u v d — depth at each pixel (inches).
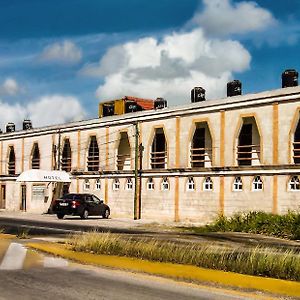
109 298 331.9
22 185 2117.4
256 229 1040.8
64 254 539.2
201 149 1454.2
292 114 1240.2
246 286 371.9
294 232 970.1
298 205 1207.6
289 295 348.5
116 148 1716.3
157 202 1549.0
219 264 452.4
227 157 1375.5
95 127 1798.7
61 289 359.9
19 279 396.2
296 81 1414.9
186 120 1489.9
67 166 1930.4
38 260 503.8
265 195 1273.4
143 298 334.3
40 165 2047.2
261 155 1294.3
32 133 2098.9
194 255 482.3
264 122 1296.8
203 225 1274.6
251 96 1325.0
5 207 2215.8
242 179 1327.5
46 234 869.2
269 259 437.4
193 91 1635.1
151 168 1601.9
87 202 1502.2
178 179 1493.6
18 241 688.4
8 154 2245.3
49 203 1959.9
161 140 1646.2
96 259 500.1
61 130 1945.1
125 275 426.0
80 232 931.3
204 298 338.6
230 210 1346.0
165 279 407.5
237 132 1355.8
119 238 625.0
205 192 1413.6
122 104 2021.4
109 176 1724.9
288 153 1240.8
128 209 1648.6
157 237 803.4
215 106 1411.2
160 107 1763.0
